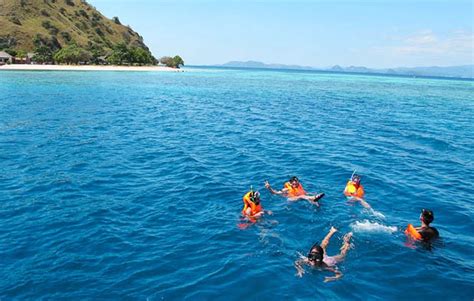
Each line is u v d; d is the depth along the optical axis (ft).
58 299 20.75
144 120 84.12
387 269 24.25
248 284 22.16
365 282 22.70
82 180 41.60
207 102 125.80
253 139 65.82
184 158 51.62
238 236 28.35
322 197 37.06
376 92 210.18
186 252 25.90
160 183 41.01
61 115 86.17
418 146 64.34
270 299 20.84
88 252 25.91
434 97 187.01
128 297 20.90
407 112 115.14
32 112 88.53
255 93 172.45
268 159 51.90
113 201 35.60
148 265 24.21
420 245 27.58
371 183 42.29
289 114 101.19
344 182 42.37
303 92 189.57
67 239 27.81
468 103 157.99
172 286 21.93
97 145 58.49
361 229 29.86
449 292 22.03
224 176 43.78
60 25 479.00
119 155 52.80
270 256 25.43
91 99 119.96
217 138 66.23
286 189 37.70
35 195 36.88
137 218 31.76
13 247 26.50
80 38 481.87
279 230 29.48
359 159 53.36
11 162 47.85
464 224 32.04
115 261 24.71
